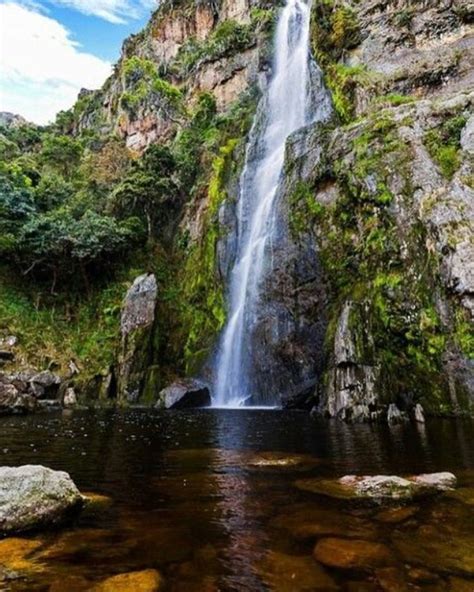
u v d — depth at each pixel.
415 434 13.70
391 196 22.80
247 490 7.68
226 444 12.52
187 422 18.05
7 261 38.81
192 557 5.02
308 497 7.18
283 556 4.99
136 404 28.30
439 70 28.59
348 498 7.07
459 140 23.06
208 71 60.31
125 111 66.12
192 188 44.00
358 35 33.84
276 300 27.45
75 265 38.66
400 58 31.02
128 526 6.01
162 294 36.28
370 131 25.58
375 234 22.91
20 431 15.48
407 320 20.09
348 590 4.23
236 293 31.52
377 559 4.86
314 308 25.44
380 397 18.47
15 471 6.45
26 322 35.31
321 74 35.50
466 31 29.23
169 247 42.31
